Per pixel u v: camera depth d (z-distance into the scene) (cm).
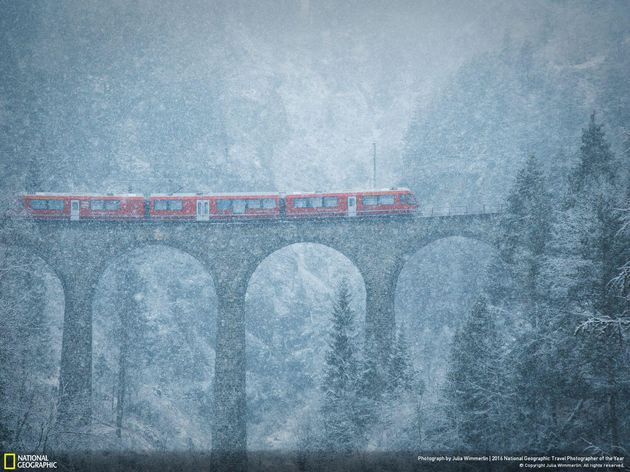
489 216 10400
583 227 6475
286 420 14850
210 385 15212
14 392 8406
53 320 14512
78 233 10950
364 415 9725
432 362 14288
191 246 10962
